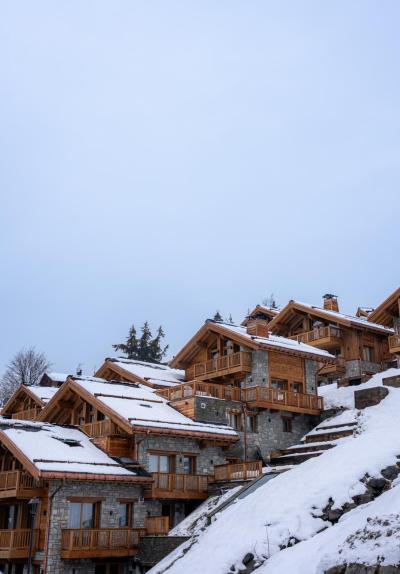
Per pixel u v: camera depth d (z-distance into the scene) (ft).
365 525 52.31
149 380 134.21
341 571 46.88
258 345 121.29
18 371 237.45
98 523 86.22
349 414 117.39
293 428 123.03
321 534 57.82
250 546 62.13
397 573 42.27
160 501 95.09
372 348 158.61
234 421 114.21
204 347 139.64
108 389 109.60
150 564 82.07
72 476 81.87
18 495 84.28
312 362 132.67
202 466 102.32
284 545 61.46
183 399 108.99
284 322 168.66
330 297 173.68
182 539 79.51
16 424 96.02
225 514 76.28
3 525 94.79
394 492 58.18
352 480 68.80
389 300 147.95
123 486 90.17
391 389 117.60
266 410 119.14
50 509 81.87
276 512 67.41
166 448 98.22
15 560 86.28
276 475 88.38
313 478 73.10
